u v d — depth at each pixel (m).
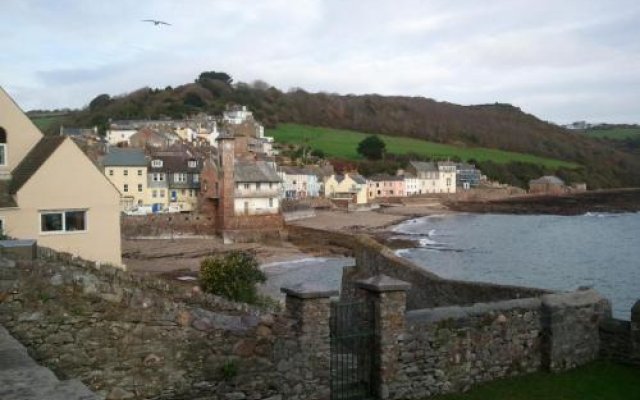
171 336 9.80
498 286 16.06
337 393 11.30
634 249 69.31
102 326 9.38
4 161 24.66
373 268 19.36
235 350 10.18
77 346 9.22
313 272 57.47
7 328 8.77
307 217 121.62
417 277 18.09
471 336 12.69
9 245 9.41
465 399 11.93
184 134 152.12
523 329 13.45
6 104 24.59
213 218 92.06
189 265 60.22
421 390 11.93
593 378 13.15
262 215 93.56
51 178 23.58
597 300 14.52
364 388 11.62
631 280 47.22
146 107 188.12
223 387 10.09
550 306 13.62
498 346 13.08
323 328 10.71
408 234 92.50
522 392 12.34
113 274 12.13
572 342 13.89
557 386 12.68
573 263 58.56
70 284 9.23
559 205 153.12
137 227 85.81
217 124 169.50
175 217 89.44
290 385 10.49
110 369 9.40
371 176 171.12
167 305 9.88
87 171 24.47
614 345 14.19
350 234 82.19
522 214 137.00
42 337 9.00
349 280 19.69
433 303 17.56
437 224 113.69
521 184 199.62
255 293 25.83
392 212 140.38
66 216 24.11
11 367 6.56
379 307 11.53
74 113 189.75
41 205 23.38
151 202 103.69
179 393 9.80
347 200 145.25
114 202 25.12
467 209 149.88
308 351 10.56
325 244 83.19
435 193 179.75
